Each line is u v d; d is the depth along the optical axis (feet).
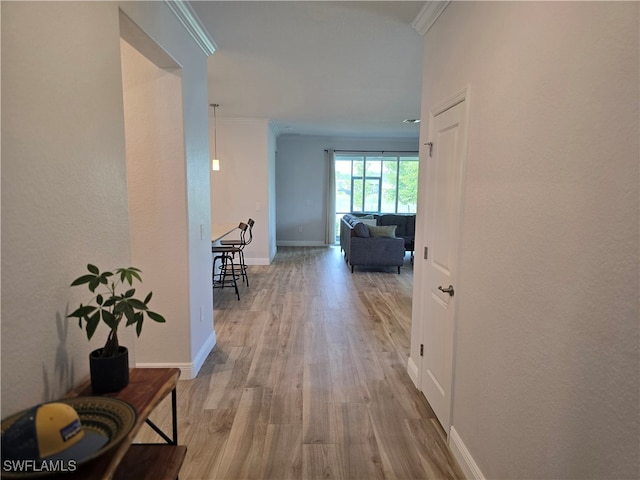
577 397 3.60
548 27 4.04
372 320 14.05
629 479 3.00
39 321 3.73
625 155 3.02
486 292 5.54
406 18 8.65
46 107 3.79
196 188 9.78
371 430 7.49
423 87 8.80
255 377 9.64
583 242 3.51
